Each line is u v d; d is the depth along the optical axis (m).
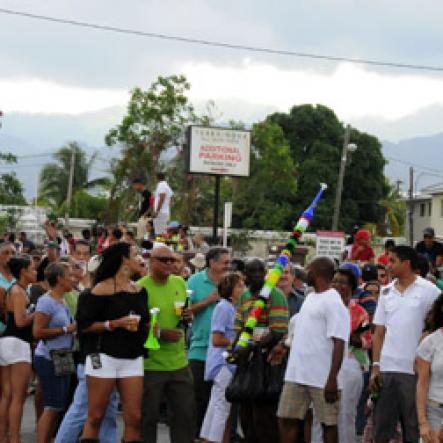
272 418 9.40
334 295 8.68
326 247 24.88
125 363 8.21
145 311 8.34
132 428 8.26
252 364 9.12
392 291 8.93
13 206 42.56
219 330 9.87
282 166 60.06
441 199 67.62
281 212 59.88
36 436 10.80
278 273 9.16
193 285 10.75
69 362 9.66
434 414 7.48
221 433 9.87
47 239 23.56
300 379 8.66
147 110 52.72
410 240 57.38
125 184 53.41
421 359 7.56
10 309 10.05
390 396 8.80
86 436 8.23
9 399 10.18
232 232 47.66
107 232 20.73
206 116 53.81
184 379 9.23
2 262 10.80
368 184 67.25
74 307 10.22
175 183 53.34
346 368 9.82
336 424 8.67
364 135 67.62
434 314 7.57
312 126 66.44
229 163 32.97
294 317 9.18
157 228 20.62
